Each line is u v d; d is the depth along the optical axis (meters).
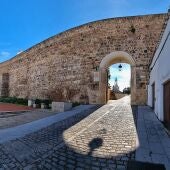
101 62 17.03
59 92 19.23
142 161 4.20
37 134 6.87
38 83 21.62
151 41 15.64
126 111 11.35
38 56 22.11
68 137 6.24
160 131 6.70
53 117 10.65
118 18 16.84
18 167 4.10
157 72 9.83
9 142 5.89
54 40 20.38
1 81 28.75
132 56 16.02
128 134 6.34
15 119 10.25
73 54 18.61
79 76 17.97
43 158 4.54
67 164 4.16
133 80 15.73
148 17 15.97
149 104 13.88
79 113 11.45
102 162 4.20
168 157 4.41
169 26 6.83
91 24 17.89
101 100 16.72
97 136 6.21
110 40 16.92
